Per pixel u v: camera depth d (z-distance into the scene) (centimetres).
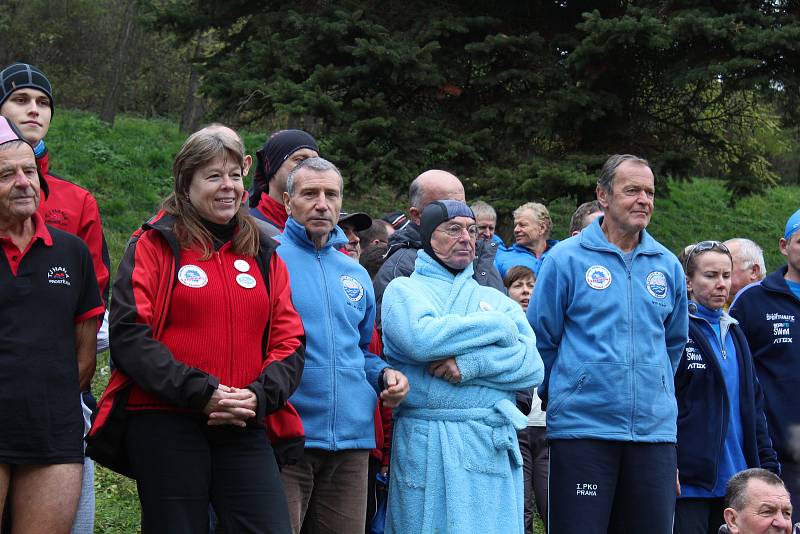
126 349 309
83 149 1639
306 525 382
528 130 1014
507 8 1089
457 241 399
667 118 1146
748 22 975
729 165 1173
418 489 382
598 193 438
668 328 434
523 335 400
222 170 332
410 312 385
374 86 1040
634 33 930
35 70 389
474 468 379
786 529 411
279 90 977
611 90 1048
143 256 324
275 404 321
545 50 1060
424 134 1026
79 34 2812
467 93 1088
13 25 2697
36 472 313
